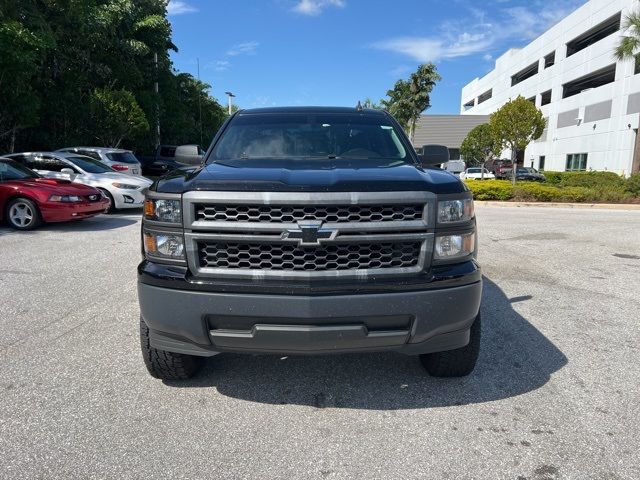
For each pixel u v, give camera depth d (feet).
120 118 74.08
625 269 22.47
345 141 13.03
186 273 8.77
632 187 67.21
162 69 107.45
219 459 8.08
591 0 121.49
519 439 8.69
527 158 161.68
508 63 187.32
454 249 9.06
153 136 99.35
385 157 12.55
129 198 40.47
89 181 39.91
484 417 9.42
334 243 8.51
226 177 8.98
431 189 8.87
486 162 140.56
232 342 8.77
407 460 8.10
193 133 126.72
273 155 12.52
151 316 8.98
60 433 8.72
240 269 8.66
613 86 110.11
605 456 8.19
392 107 150.61
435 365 10.69
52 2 58.39
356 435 8.81
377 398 10.14
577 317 15.47
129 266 21.35
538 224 38.58
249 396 10.20
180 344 9.25
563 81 136.46
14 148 60.03
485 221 40.52
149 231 9.16
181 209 8.76
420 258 8.84
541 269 22.33
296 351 8.79
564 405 9.87
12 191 30.37
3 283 18.45
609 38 112.27
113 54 85.81
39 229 31.60
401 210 8.78
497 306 16.57
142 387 10.50
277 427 9.05
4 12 48.67
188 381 10.82
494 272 21.65
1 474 7.60
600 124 115.55
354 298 8.41
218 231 8.61
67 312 15.23
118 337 13.23
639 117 100.27
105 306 15.83
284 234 8.42
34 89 61.77
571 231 34.58
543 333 13.98
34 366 11.39
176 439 8.63
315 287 8.38
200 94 140.77
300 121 13.84
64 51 67.82
